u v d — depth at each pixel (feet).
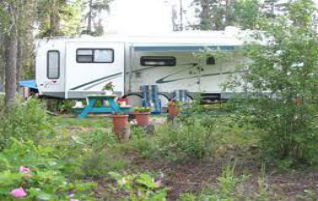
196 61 62.75
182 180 22.35
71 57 61.98
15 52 35.01
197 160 26.50
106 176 21.84
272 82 24.73
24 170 11.80
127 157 27.71
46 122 26.30
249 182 21.47
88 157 22.90
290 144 25.40
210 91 62.69
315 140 24.64
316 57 24.17
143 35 62.18
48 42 61.93
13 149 13.48
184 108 28.07
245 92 25.76
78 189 13.20
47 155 14.48
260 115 25.43
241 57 27.86
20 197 10.50
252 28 25.96
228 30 61.36
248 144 29.32
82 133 35.01
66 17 66.49
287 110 24.44
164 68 63.10
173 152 27.17
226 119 26.71
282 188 20.62
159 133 33.37
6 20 28.91
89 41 62.13
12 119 24.44
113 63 62.39
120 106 53.11
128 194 17.42
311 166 24.82
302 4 25.04
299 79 24.23
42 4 36.45
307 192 19.66
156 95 62.23
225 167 24.26
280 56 24.61
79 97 62.18
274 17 25.91
